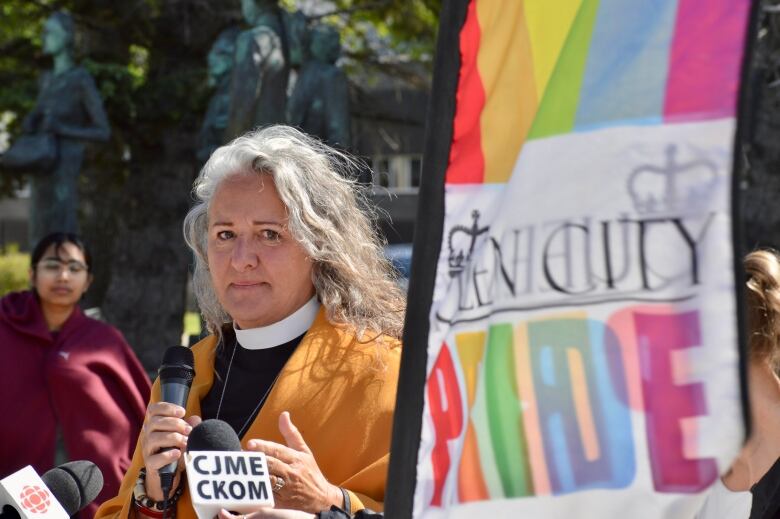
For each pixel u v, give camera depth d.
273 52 11.81
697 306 2.04
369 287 3.71
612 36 2.09
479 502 2.22
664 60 2.05
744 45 1.99
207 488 2.95
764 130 11.73
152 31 17.61
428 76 19.75
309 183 3.62
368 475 3.39
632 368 2.09
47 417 7.05
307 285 3.67
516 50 2.19
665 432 2.08
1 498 3.38
